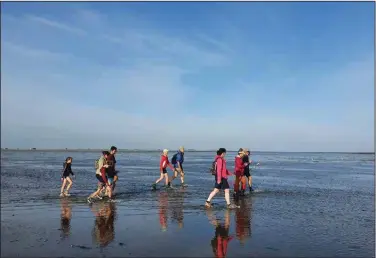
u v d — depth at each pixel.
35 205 9.37
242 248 5.66
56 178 17.73
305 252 5.47
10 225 7.07
